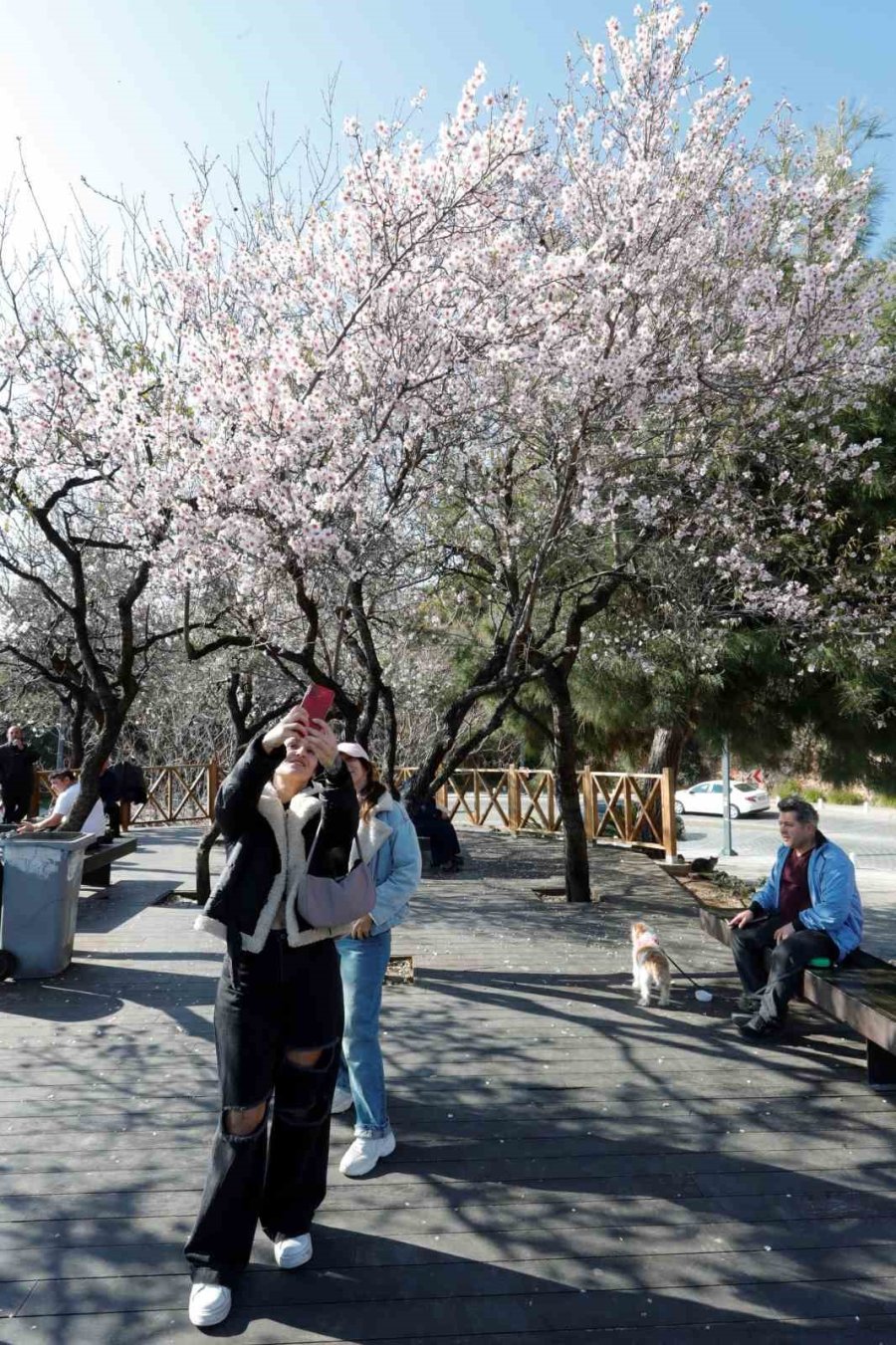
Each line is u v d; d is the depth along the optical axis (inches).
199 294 279.1
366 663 287.7
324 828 107.7
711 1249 114.2
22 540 393.1
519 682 293.1
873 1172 134.3
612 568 325.4
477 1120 151.6
